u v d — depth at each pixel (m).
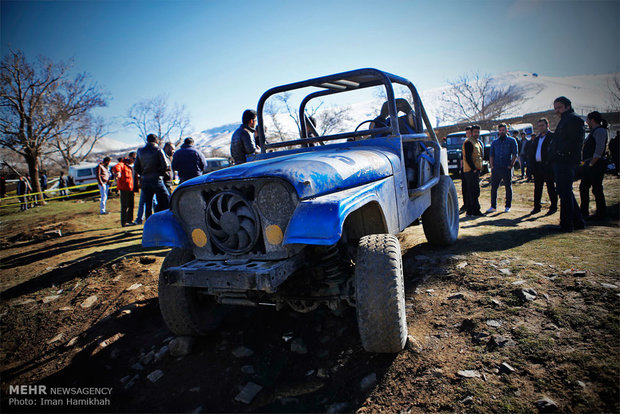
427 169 3.75
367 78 3.49
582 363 1.88
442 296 2.91
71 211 13.66
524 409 1.69
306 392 2.16
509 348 2.12
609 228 4.46
